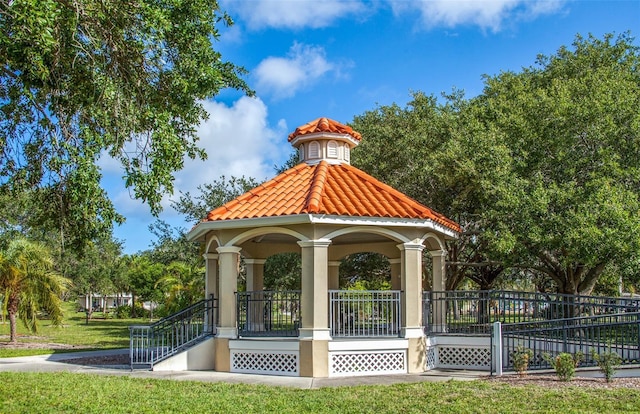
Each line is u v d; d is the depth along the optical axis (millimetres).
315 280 13945
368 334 14922
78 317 61156
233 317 15102
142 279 58688
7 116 11141
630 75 20109
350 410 9820
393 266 19219
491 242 17000
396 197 15781
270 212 14461
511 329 15711
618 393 10430
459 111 24469
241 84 13023
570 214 15461
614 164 15977
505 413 9391
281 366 14133
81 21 9570
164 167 10336
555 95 18219
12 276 25328
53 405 9945
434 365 15492
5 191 11484
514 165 17266
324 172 16609
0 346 23656
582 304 14938
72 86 10172
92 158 9641
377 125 24531
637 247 14672
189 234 17172
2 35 8242
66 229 11531
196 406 10086
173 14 10961
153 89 11281
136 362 15930
